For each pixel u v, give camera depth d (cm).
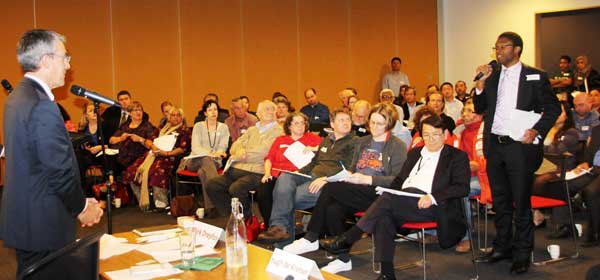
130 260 247
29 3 797
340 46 1084
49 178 216
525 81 367
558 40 1043
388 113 411
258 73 991
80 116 834
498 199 390
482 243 458
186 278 217
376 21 1123
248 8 977
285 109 611
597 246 440
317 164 450
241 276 218
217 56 950
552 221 506
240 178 504
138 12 878
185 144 647
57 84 231
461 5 1157
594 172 464
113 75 860
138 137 684
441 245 350
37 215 219
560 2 1029
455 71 1176
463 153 360
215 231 266
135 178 651
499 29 1103
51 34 226
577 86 893
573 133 500
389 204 348
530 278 370
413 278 377
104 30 852
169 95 909
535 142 367
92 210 244
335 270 389
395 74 1107
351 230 357
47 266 161
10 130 217
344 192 393
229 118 704
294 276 211
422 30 1172
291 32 1027
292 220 436
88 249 174
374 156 415
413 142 448
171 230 303
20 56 222
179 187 634
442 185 355
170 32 905
